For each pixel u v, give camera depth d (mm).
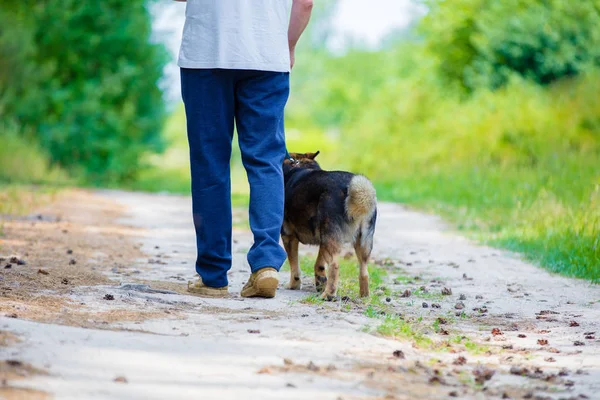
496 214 16094
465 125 28516
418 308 7715
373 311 7008
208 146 7230
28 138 31531
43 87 32938
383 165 32562
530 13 29656
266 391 4402
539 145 23203
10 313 5672
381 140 34844
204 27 7066
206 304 6875
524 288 9125
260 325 6039
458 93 33781
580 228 11992
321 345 5535
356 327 6180
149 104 36094
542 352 6055
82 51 34000
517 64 29875
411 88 36031
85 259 10031
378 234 14812
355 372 4973
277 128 7285
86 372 4418
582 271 10008
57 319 5688
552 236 12234
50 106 33156
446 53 35125
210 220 7285
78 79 34219
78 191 25156
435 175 24734
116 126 33906
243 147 7266
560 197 14898
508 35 29703
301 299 7445
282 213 7320
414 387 4824
